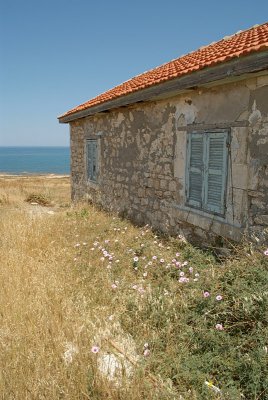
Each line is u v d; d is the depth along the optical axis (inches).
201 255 177.5
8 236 231.0
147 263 178.2
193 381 94.4
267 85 144.4
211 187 186.5
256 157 153.0
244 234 157.5
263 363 91.7
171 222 232.2
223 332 107.6
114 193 328.8
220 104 175.0
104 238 233.6
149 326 121.3
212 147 183.6
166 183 236.8
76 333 115.3
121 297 141.8
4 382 92.3
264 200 150.0
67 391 89.3
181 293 137.3
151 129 252.1
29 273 167.9
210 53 207.3
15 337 111.2
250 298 109.6
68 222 282.0
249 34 221.8
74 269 176.2
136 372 96.1
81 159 434.3
